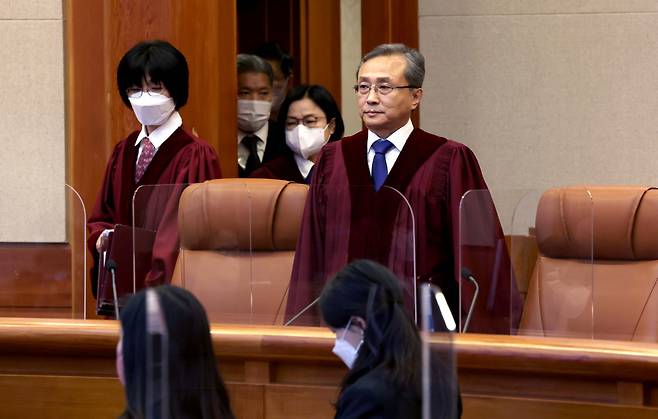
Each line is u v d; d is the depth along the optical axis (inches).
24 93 745.6
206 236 454.6
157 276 454.9
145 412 303.7
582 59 824.3
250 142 735.7
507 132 835.4
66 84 740.7
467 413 409.7
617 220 446.0
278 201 454.0
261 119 730.8
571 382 399.2
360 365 335.9
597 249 449.1
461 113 839.1
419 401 327.6
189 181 583.5
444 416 319.3
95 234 577.3
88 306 486.3
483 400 407.8
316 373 426.3
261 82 730.2
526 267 434.6
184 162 586.2
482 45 836.6
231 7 725.3
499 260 430.0
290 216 453.4
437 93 842.8
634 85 819.4
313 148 641.6
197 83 717.9
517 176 834.2
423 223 509.0
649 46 816.9
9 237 469.4
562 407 397.7
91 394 450.6
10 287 469.7
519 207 434.6
